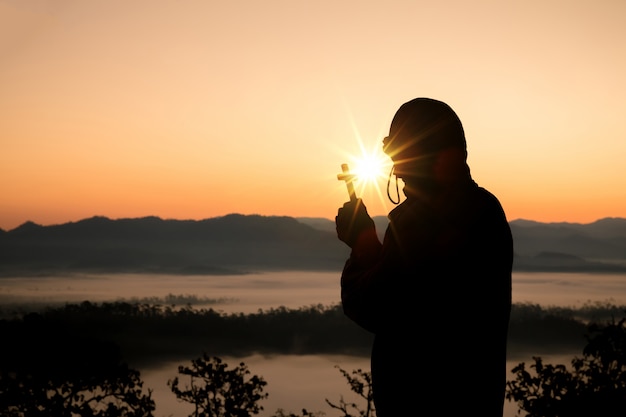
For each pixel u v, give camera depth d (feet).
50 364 66.64
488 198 7.26
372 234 7.52
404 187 7.39
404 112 7.47
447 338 6.79
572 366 45.32
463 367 6.74
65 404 67.05
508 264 7.16
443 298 6.80
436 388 6.75
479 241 6.91
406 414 6.85
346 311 7.30
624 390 42.93
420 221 7.01
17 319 70.69
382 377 7.02
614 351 43.47
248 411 72.84
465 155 7.43
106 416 66.64
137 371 70.03
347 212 7.61
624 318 43.55
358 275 7.31
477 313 6.81
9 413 66.59
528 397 45.34
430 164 7.21
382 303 6.92
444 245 6.86
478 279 6.85
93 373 68.33
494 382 6.84
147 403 68.80
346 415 57.88
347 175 7.67
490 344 6.86
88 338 70.33
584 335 44.57
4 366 67.05
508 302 7.11
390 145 7.47
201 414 71.87
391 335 7.00
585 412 41.70
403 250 6.92
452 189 7.16
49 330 68.74
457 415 6.70
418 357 6.82
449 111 7.39
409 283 6.86
